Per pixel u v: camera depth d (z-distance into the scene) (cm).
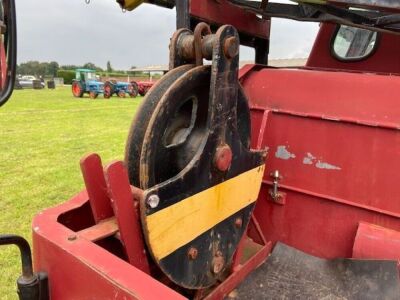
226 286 170
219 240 154
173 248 131
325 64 280
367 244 173
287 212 201
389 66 251
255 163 166
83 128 1167
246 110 160
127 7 232
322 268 187
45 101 2236
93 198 137
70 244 127
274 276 185
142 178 125
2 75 132
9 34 132
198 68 135
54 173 627
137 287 109
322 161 188
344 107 182
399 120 169
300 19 232
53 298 135
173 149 137
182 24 179
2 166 674
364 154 177
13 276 319
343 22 216
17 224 414
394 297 160
